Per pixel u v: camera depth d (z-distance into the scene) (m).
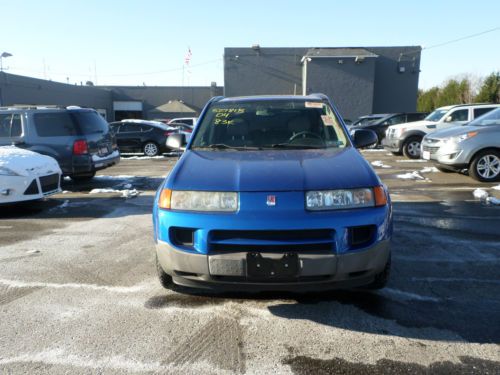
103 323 2.91
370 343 2.62
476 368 2.36
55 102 28.81
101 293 3.39
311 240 2.62
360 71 27.64
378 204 2.78
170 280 3.33
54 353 2.55
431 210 6.05
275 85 30.14
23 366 2.43
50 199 7.43
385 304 3.14
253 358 2.48
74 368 2.40
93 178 9.98
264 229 2.59
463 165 8.37
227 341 2.67
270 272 2.58
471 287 3.42
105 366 2.42
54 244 4.74
